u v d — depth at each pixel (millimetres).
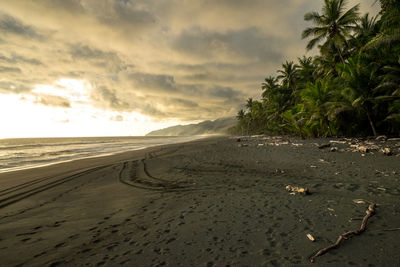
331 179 5711
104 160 14039
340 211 3531
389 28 10695
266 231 3023
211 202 4543
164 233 3158
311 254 2363
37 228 3562
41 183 7484
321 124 21172
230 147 17922
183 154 15367
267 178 6473
